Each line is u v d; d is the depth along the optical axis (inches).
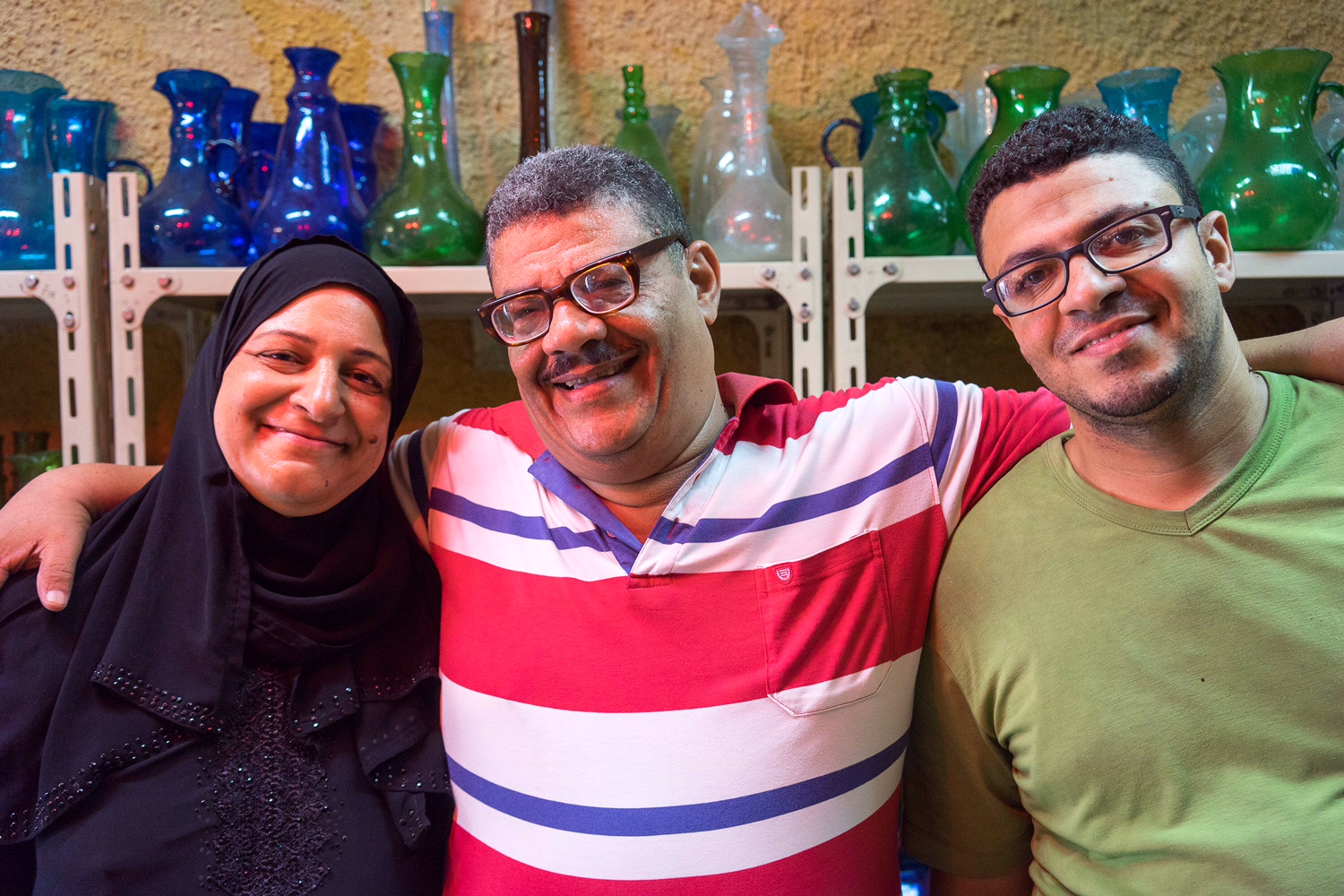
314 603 35.5
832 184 50.7
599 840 33.5
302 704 35.0
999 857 37.4
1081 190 29.8
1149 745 30.3
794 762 34.0
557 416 35.5
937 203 50.7
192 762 33.5
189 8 61.7
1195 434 30.5
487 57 62.9
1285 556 29.7
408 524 40.6
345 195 52.7
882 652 35.8
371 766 35.2
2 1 61.1
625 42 63.4
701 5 63.6
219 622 34.3
